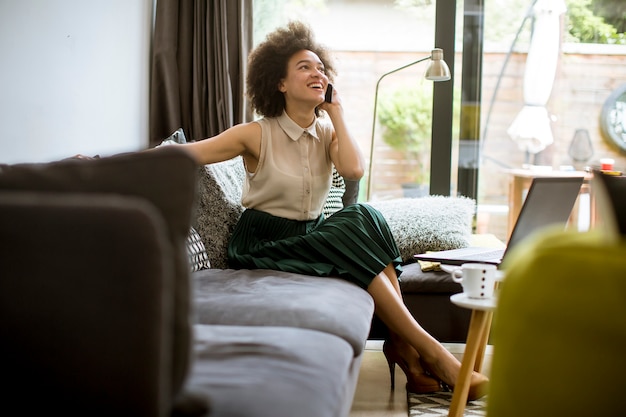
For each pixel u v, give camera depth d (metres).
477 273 2.18
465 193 4.96
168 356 1.16
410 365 3.03
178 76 4.53
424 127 4.91
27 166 1.38
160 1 4.46
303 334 1.83
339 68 4.93
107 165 1.35
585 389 0.99
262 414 1.25
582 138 4.95
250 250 3.00
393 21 4.88
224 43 4.45
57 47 3.17
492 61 4.90
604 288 0.97
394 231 3.70
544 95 4.92
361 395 3.10
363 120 4.96
